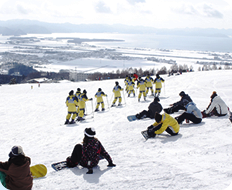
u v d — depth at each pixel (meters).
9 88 36.28
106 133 8.53
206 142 5.91
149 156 5.38
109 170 4.66
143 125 9.09
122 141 7.03
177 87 21.03
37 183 4.15
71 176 4.47
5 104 21.16
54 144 7.98
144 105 15.07
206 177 3.90
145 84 17.09
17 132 10.62
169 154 5.36
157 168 4.53
